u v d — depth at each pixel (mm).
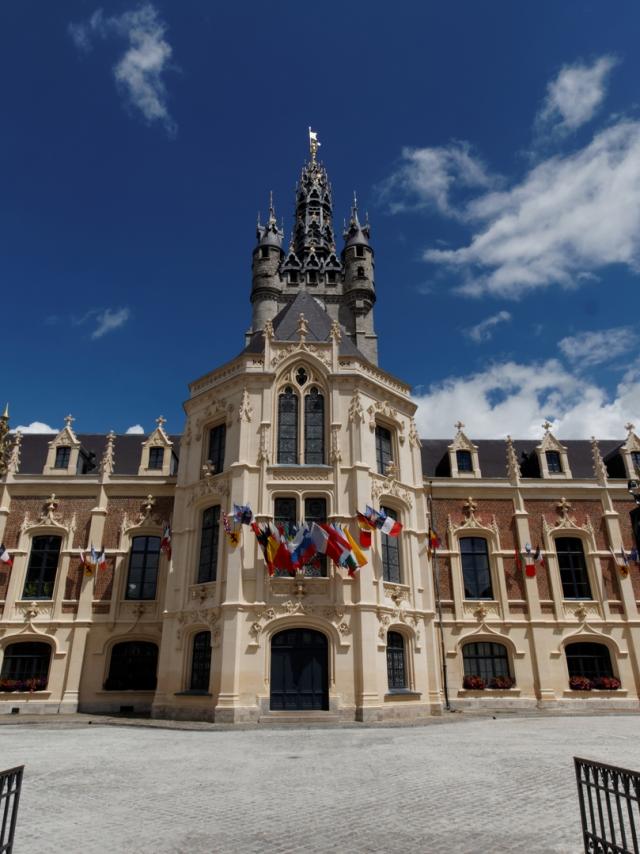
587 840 6578
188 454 29000
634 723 22406
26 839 7715
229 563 24172
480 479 34906
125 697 29141
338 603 23734
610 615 32125
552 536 33719
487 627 31719
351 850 7270
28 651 30156
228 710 21969
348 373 27938
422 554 28250
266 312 49844
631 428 36875
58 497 32875
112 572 31391
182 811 9086
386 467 28672
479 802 9547
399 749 15148
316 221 56344
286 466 26016
